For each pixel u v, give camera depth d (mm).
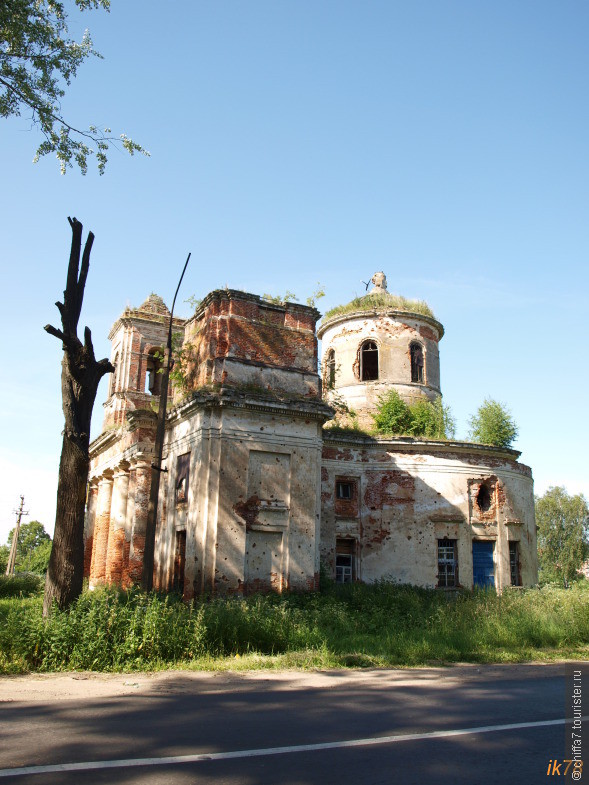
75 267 14422
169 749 6133
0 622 12297
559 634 15758
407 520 24531
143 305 32125
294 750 6199
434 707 8484
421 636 14945
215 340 20344
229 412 19438
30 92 13820
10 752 5906
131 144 14992
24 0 13281
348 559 24609
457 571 24391
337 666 12023
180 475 21109
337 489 24906
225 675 10828
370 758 6004
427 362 31078
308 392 21062
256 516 19125
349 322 31531
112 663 11172
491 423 29672
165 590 20578
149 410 24719
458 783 5355
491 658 13375
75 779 5184
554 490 62781
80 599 12812
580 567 59031
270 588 18938
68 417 13766
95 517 33875
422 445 25172
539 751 6402
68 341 13969
